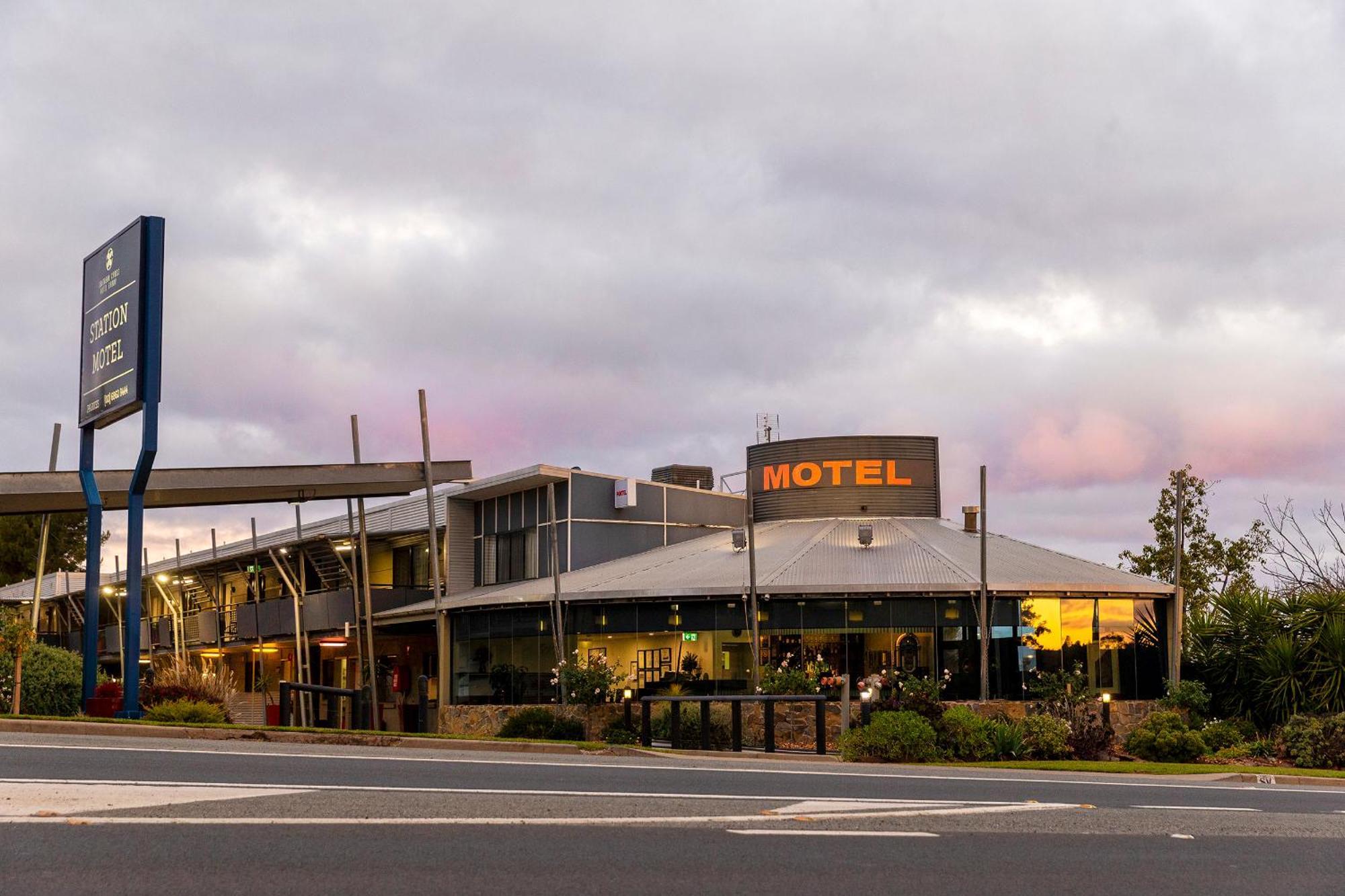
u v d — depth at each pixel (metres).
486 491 42.56
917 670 31.39
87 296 27.89
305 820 9.48
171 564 55.31
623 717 31.22
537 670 35.41
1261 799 14.82
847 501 40.25
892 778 15.42
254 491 35.28
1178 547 32.97
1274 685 30.00
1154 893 7.79
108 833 8.66
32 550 68.44
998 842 9.67
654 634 33.47
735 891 7.33
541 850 8.51
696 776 14.64
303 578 45.19
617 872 7.79
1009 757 24.28
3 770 12.91
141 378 25.36
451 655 38.00
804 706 30.23
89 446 27.83
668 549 40.53
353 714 25.77
